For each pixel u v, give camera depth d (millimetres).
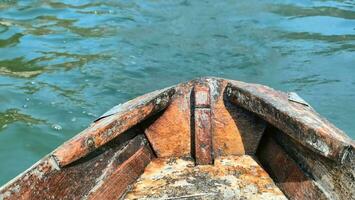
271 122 3172
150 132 3631
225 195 3180
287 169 3225
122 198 3230
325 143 2676
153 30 8258
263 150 3607
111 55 7250
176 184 3314
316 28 8438
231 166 3498
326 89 6352
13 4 9453
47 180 2850
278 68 6961
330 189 2826
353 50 7527
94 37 7926
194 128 3561
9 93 5992
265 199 3131
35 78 6461
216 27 8398
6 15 8859
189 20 8727
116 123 3148
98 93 6121
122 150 3414
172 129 3623
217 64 7059
